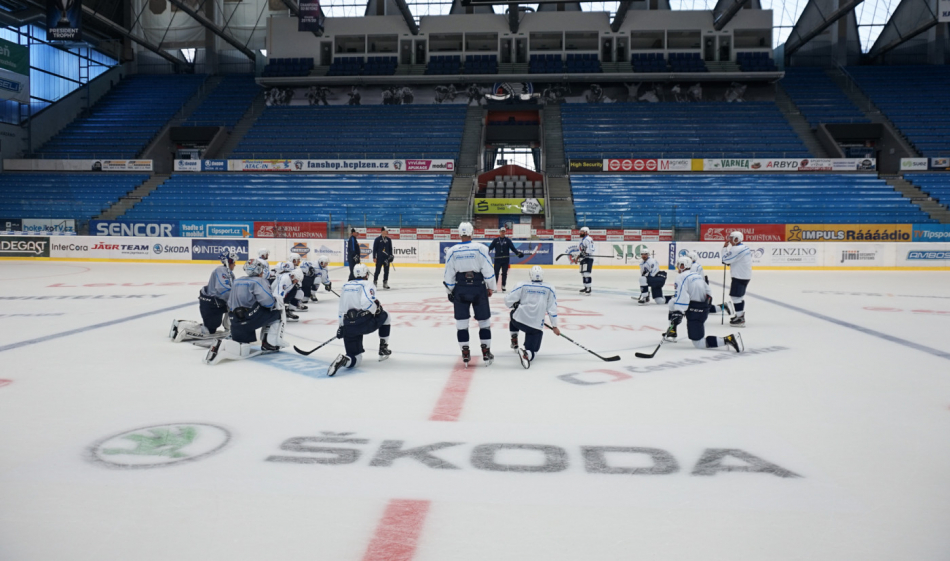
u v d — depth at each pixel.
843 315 10.96
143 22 44.31
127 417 4.61
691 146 36.62
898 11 43.66
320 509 3.10
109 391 5.39
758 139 36.97
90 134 39.06
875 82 41.81
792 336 8.64
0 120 35.53
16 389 5.45
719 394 5.37
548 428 4.39
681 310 7.68
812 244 24.84
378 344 7.91
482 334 6.62
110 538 2.79
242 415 4.68
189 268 23.16
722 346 7.50
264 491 3.30
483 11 42.09
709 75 38.94
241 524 2.94
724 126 38.06
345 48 42.91
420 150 37.41
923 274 22.14
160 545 2.74
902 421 4.60
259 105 42.38
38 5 35.50
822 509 3.12
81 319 9.83
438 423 4.50
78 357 6.88
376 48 42.59
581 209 31.02
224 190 33.28
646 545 2.75
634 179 33.06
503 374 6.19
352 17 42.12
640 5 43.84
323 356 7.10
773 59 42.06
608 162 33.75
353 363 6.41
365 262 26.25
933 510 3.11
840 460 3.79
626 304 12.83
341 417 4.64
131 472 3.55
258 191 33.16
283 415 4.69
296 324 9.73
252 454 3.85
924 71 42.62
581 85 41.38
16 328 8.89
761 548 2.73
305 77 40.44
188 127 38.97
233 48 45.81
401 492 3.30
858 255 24.75
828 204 30.36
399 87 41.75
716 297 14.23
